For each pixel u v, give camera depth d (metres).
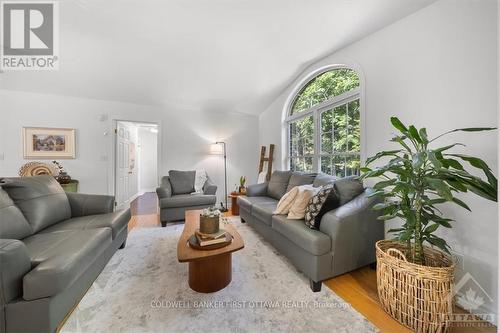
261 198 3.36
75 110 3.78
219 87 3.74
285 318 1.39
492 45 1.44
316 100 3.44
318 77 3.38
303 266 1.81
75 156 3.78
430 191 1.63
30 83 3.31
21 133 3.48
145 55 2.78
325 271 1.69
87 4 1.97
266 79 3.56
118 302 1.53
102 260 1.86
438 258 1.45
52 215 1.99
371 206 1.91
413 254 1.45
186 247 1.63
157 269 1.99
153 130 7.27
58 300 1.23
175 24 2.22
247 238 2.78
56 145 3.66
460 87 1.60
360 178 1.55
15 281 1.12
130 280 1.81
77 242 1.55
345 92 2.78
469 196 1.53
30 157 3.52
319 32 2.34
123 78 3.31
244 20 2.17
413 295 1.29
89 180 3.87
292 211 2.16
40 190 2.00
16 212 1.67
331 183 2.23
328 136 3.17
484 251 1.46
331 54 2.84
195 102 4.27
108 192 3.99
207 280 1.64
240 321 1.36
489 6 1.45
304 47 2.66
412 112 1.92
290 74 3.44
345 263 1.77
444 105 1.69
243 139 5.03
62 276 1.20
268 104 4.55
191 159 4.64
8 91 3.42
